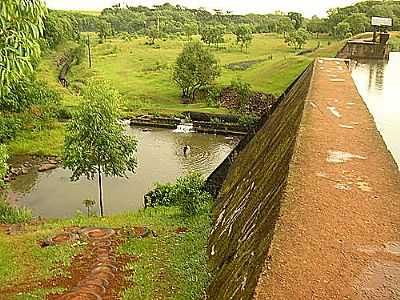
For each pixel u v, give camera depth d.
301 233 4.81
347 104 11.09
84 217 18.95
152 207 19.75
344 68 17.48
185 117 45.06
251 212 8.35
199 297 9.86
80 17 132.12
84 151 23.06
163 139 39.06
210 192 18.89
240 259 6.48
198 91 54.38
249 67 66.38
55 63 69.25
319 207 5.43
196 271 11.40
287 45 92.00
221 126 42.41
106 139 23.09
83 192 26.03
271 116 17.94
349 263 4.27
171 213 17.69
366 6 88.75
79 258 13.62
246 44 89.38
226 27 126.44
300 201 5.59
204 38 93.62
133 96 55.03
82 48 83.69
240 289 5.04
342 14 91.88
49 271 12.76
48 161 31.28
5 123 34.53
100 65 75.56
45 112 38.94
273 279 4.03
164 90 58.31
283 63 55.88
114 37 114.25
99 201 24.75
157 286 11.42
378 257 4.39
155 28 114.75
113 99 23.62
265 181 8.92
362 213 5.30
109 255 13.71
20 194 25.67
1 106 36.22
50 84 53.97
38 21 7.55
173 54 85.06
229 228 10.23
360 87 18.27
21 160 31.52
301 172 6.59
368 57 29.33
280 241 4.66
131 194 25.81
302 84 16.11
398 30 51.09
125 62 78.12
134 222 16.88
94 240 15.04
